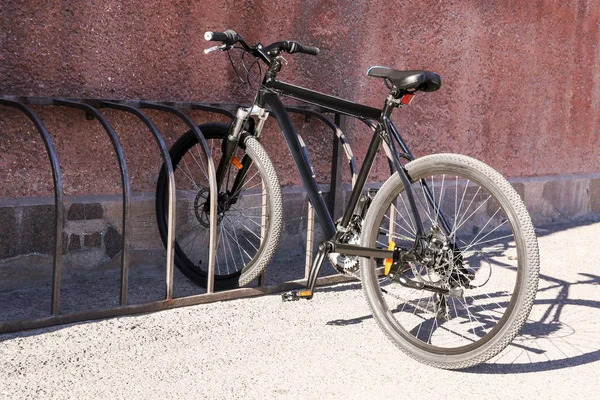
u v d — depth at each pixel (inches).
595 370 112.0
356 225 123.9
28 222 134.3
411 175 114.2
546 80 236.4
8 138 132.3
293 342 117.5
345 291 146.0
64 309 125.3
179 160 146.0
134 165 148.6
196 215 142.6
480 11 210.4
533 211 237.6
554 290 157.3
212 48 128.4
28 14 130.9
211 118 158.4
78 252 141.6
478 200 216.2
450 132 209.5
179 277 150.2
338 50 177.9
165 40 148.4
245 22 160.1
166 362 106.7
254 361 109.0
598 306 146.3
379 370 108.3
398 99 117.6
